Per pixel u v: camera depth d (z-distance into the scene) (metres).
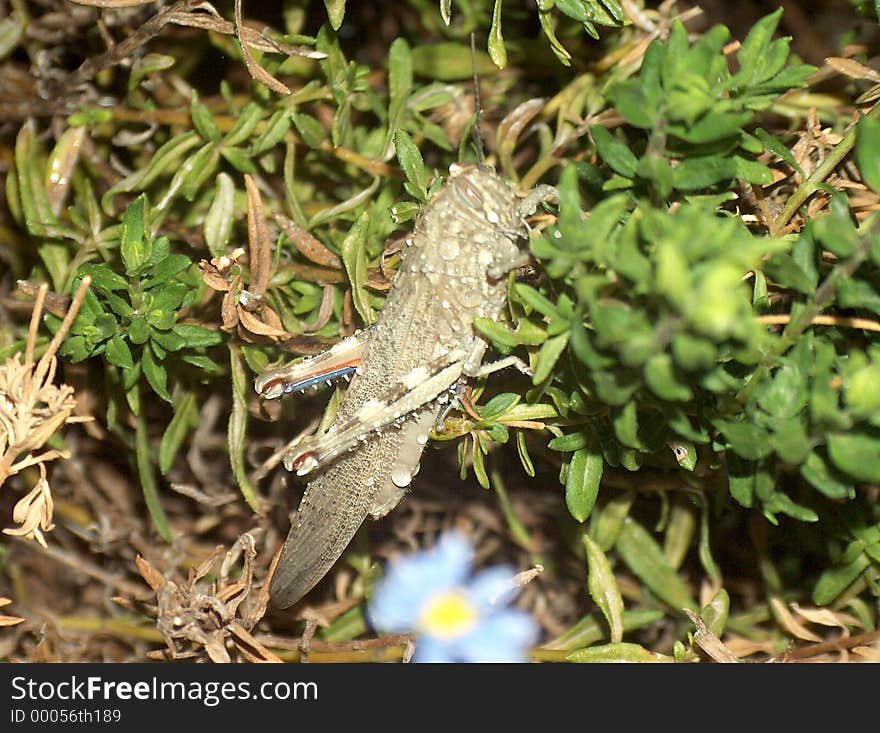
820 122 0.43
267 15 0.46
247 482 0.43
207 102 0.45
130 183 0.44
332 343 0.42
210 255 0.44
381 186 0.44
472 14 0.45
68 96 0.44
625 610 0.45
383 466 0.43
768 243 0.37
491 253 0.41
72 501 0.46
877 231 0.38
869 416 0.38
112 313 0.42
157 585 0.43
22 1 0.44
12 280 0.45
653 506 0.45
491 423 0.41
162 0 0.44
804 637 0.43
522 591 0.46
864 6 0.41
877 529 0.42
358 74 0.43
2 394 0.41
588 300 0.38
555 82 0.46
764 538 0.44
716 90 0.39
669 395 0.37
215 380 0.44
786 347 0.39
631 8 0.43
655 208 0.39
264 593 0.43
